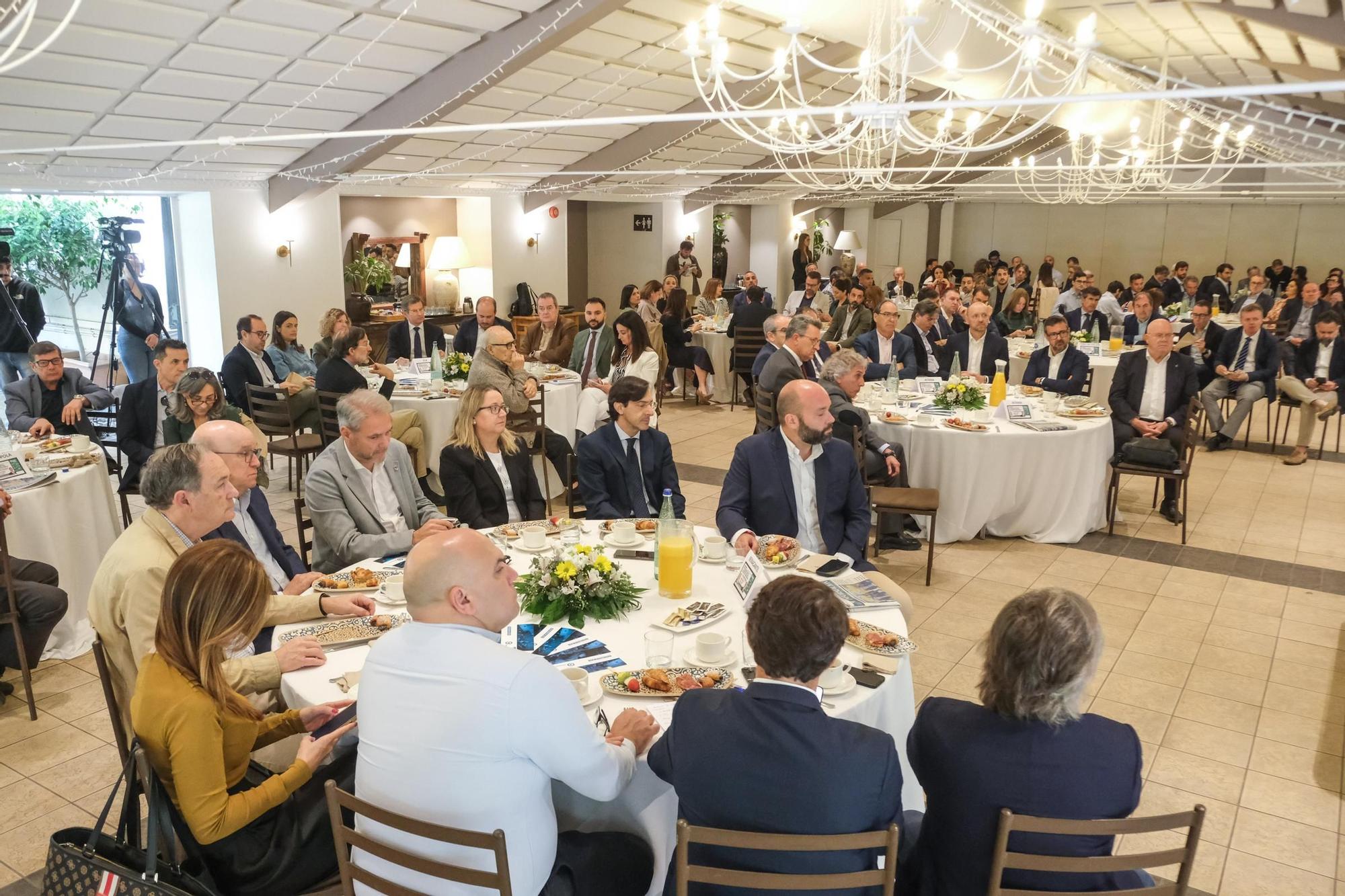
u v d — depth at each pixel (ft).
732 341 30.04
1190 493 19.99
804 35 24.14
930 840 5.47
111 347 21.47
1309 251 51.11
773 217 52.65
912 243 61.82
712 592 8.50
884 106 7.51
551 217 38.01
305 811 6.20
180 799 5.63
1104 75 22.74
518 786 5.18
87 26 16.46
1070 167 26.89
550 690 5.22
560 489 19.66
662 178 40.01
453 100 22.59
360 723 5.41
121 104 19.84
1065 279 53.16
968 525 16.52
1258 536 17.24
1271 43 22.38
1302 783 9.50
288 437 19.04
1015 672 5.08
